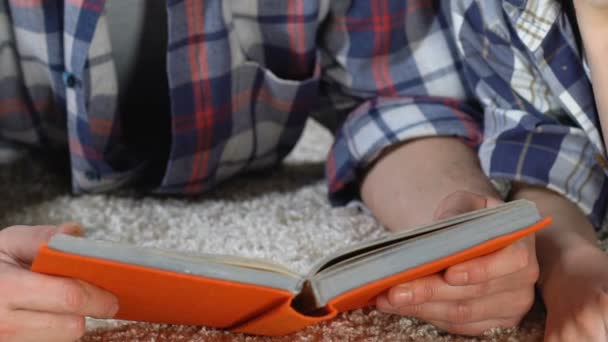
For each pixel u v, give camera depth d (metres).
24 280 0.89
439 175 1.15
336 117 1.36
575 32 1.09
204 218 1.23
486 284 0.96
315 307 0.90
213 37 1.20
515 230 0.92
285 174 1.39
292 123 1.30
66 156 1.38
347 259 0.90
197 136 1.23
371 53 1.26
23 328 0.90
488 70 1.17
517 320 1.01
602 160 1.12
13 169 1.37
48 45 1.23
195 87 1.21
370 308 1.04
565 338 0.96
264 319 0.93
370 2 1.25
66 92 1.23
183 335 0.99
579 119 1.10
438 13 1.25
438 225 0.91
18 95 1.29
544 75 1.10
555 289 1.01
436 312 0.99
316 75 1.27
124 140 1.30
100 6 1.17
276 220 1.22
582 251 1.03
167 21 1.22
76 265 0.86
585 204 1.12
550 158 1.13
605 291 0.96
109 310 0.91
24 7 1.21
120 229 1.20
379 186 1.19
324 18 1.27
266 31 1.25
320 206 1.27
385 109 1.24
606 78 1.00
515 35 1.13
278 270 0.89
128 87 1.27
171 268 0.86
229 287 0.87
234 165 1.31
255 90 1.26
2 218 1.24
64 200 1.29
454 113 1.22
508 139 1.15
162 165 1.31
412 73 1.25
